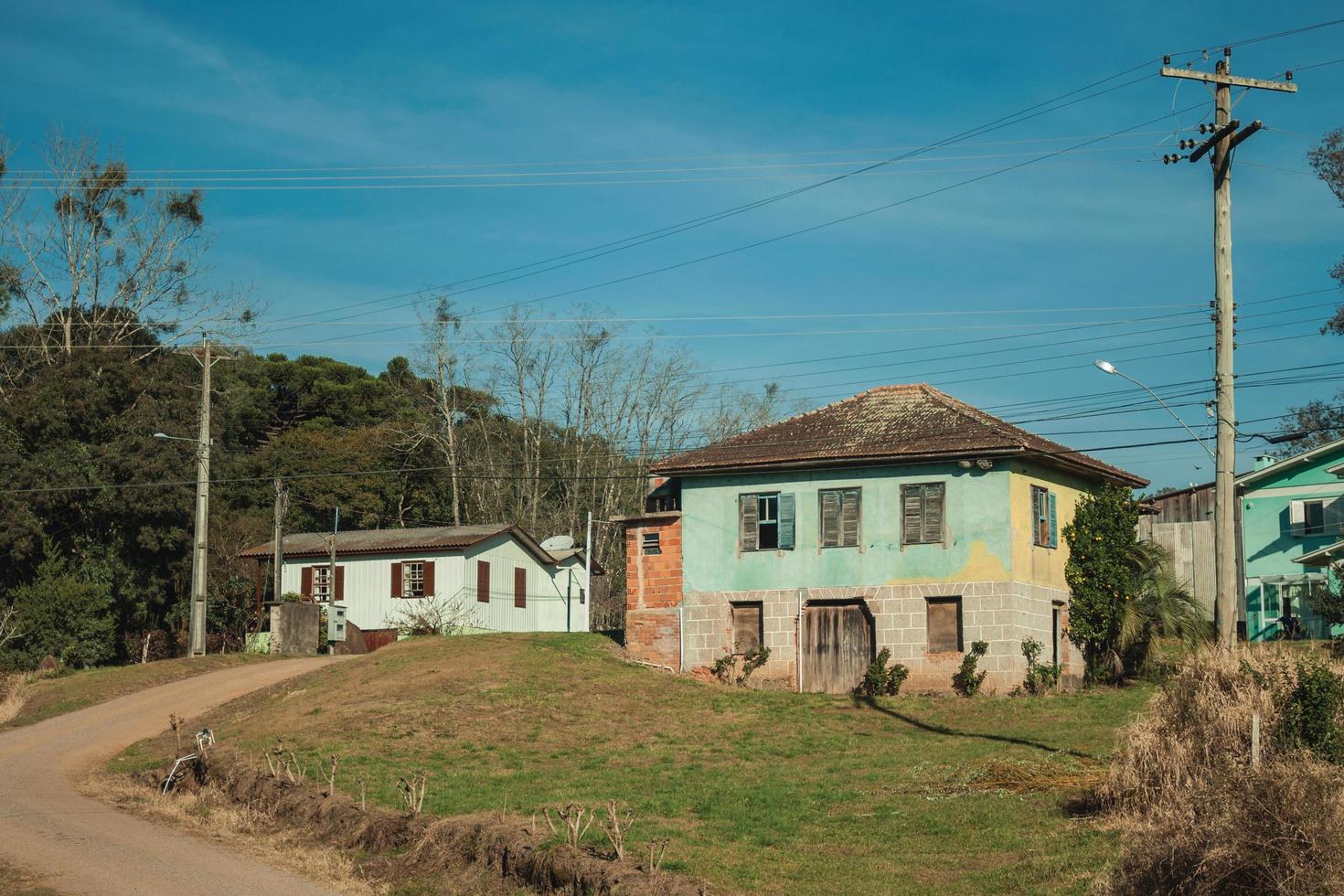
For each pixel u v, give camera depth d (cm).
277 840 1962
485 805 2077
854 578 3444
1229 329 2067
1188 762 1709
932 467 3412
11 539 4975
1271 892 1231
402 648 4016
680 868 1636
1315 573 4778
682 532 3656
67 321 5878
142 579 5388
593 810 1814
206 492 4700
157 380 5544
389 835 1866
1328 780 1323
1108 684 3516
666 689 3338
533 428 6962
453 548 5228
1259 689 1714
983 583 3303
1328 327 5050
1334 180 4856
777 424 3825
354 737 2867
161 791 2459
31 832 1989
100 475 5188
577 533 6800
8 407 5306
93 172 5972
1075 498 3653
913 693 3322
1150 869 1355
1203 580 4934
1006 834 1770
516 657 3638
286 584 5447
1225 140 2098
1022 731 2773
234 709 3456
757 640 3550
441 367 6756
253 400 8138
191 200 6147
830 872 1639
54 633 4925
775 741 2788
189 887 1634
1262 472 4944
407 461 7188
